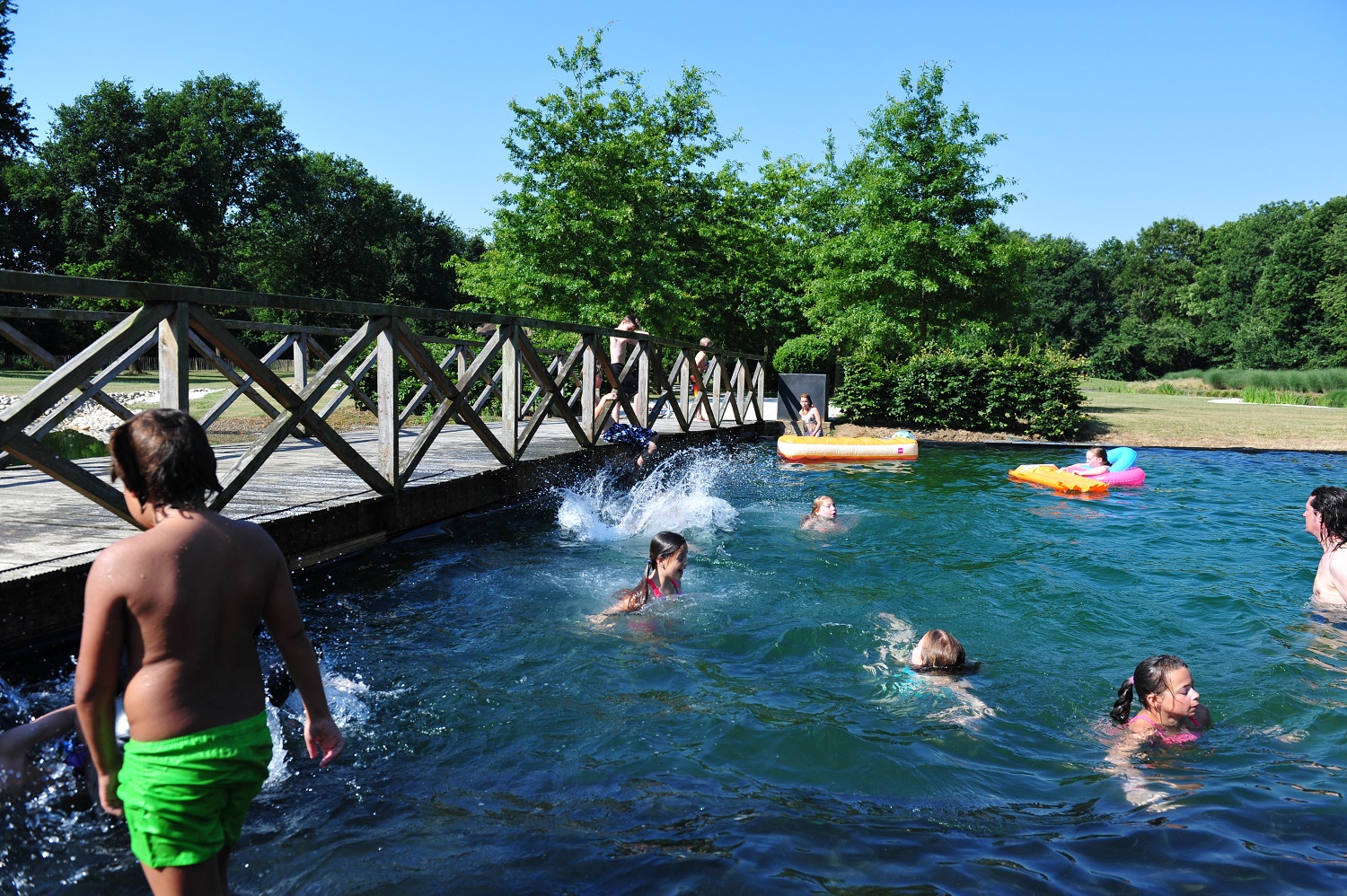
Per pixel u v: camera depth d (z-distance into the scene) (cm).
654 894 261
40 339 4878
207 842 212
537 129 2123
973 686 466
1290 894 265
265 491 661
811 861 283
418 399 909
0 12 3434
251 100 4984
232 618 219
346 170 5428
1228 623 581
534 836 298
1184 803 333
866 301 2438
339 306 599
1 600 380
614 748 375
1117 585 669
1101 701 452
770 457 1489
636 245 2202
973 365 1922
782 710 421
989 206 2358
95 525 517
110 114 4447
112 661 206
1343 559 602
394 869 276
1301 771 367
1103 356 7462
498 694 431
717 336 2984
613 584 637
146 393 2664
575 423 994
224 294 498
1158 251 8844
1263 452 1666
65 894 260
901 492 1112
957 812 325
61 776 303
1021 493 1112
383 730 386
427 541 712
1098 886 268
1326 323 5894
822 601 617
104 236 4278
